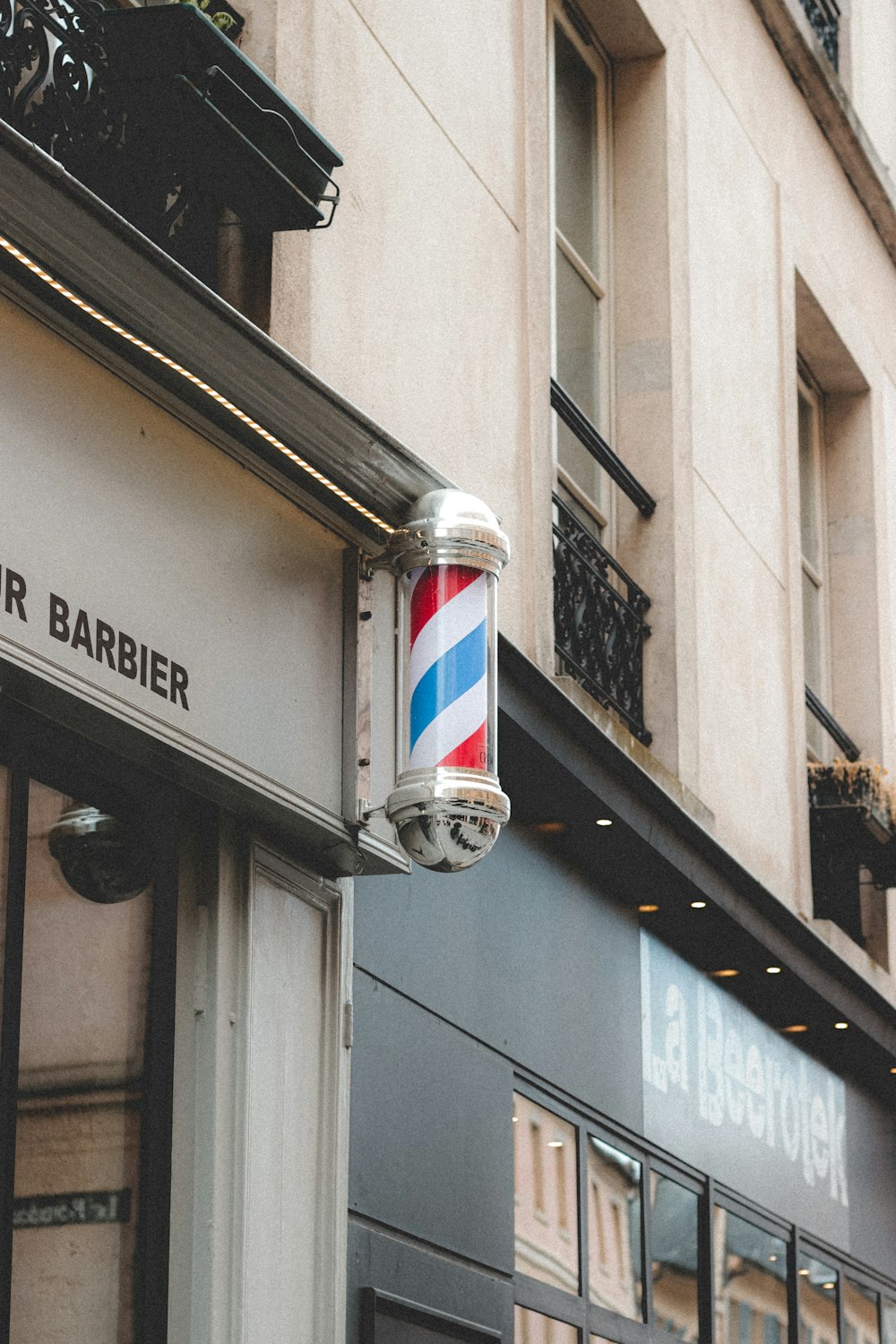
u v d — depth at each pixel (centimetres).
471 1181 1062
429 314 1105
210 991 841
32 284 732
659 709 1388
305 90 1005
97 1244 768
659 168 1485
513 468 1189
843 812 1678
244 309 949
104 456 774
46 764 770
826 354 1939
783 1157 1563
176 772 820
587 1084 1228
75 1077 769
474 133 1192
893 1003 1777
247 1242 829
